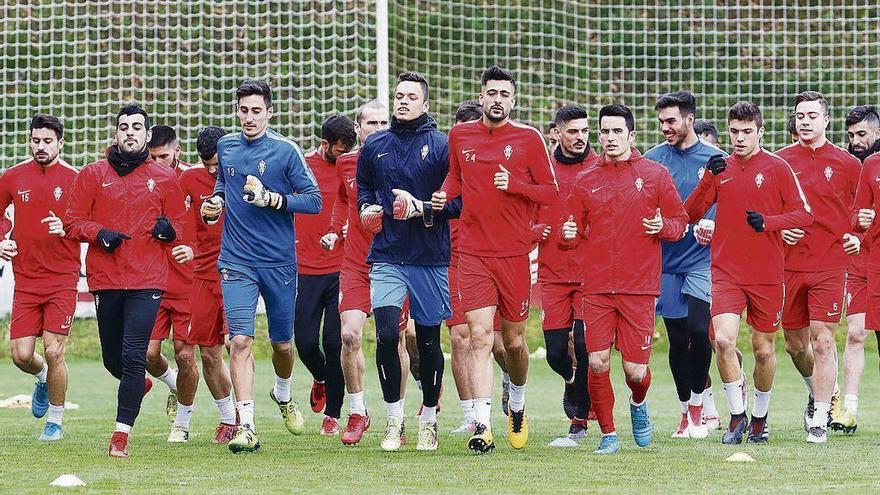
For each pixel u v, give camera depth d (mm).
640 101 68688
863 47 67500
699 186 26500
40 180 27609
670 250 28125
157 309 25125
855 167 28391
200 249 27641
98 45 61000
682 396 28234
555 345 28156
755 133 25922
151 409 35125
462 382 28156
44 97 61938
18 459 24109
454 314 27906
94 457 24422
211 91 58344
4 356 49219
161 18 65688
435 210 24172
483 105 24609
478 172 24672
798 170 28562
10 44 57719
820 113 28203
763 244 26000
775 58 65250
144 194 25078
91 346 49906
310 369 30297
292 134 61656
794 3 69000
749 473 21812
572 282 27938
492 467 22688
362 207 25078
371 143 25188
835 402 29469
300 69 60375
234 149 25594
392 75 66125
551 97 65000
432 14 67562
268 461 23688
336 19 64500
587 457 24156
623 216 24469
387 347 25000
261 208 25359
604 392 24891
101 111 63469
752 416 26969
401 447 26078
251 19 66062
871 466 22672
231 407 27641
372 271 25250
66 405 35531
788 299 28531
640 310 24578
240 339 25328
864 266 29828
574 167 28344
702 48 69000
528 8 67875
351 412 26812
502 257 24766
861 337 29891
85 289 50969
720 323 26172
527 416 33188
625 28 70062
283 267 25703
